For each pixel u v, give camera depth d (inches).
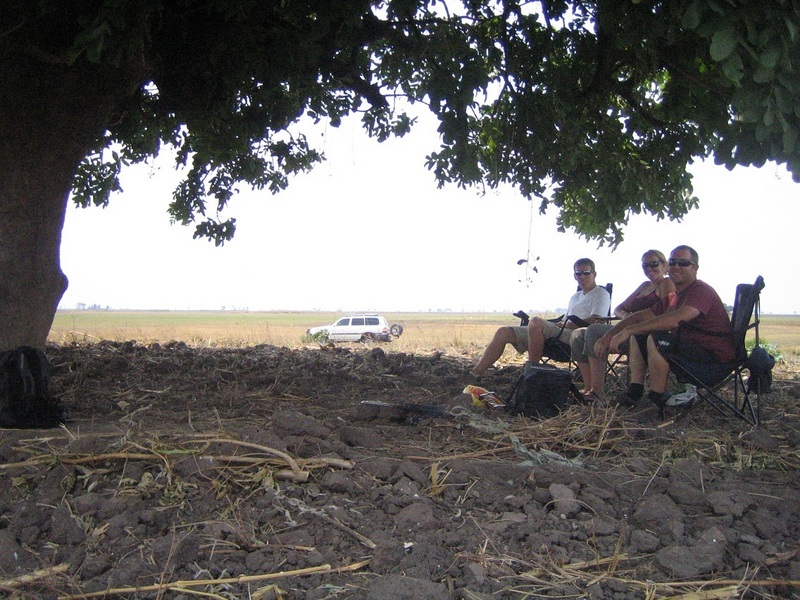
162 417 203.2
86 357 300.5
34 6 191.5
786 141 152.4
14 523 123.7
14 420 178.1
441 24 257.4
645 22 183.2
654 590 108.9
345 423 194.7
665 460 163.5
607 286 273.9
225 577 111.0
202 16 230.1
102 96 215.2
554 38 278.1
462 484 142.9
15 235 199.2
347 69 269.3
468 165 271.1
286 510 128.6
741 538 124.3
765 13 143.0
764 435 184.4
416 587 102.7
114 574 109.0
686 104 231.8
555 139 278.1
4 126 199.3
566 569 114.4
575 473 147.3
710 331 201.5
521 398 199.8
